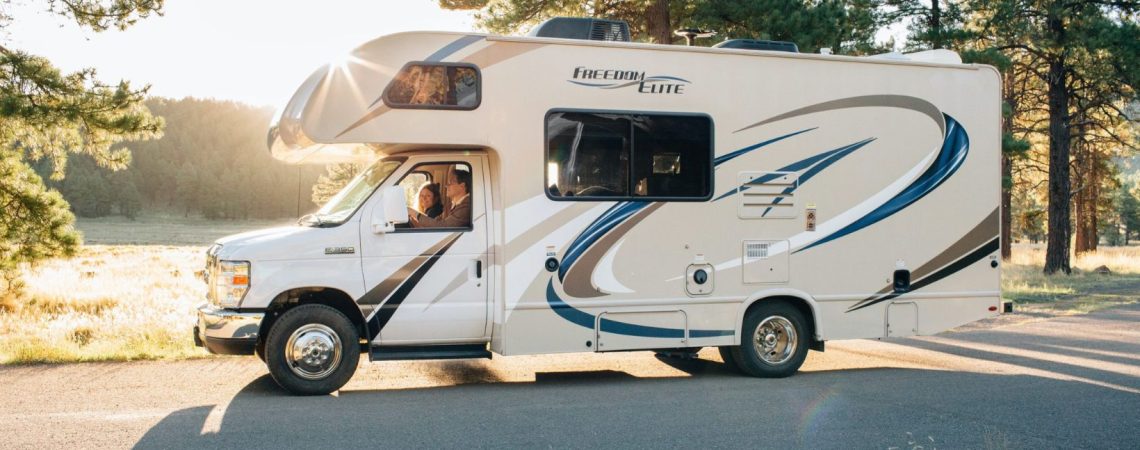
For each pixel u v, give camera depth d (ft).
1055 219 92.94
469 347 26.89
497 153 26.17
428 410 23.71
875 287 29.84
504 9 55.16
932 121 30.55
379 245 25.84
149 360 30.91
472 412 23.52
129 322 40.29
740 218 28.40
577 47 26.91
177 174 584.40
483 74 26.04
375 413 23.25
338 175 132.16
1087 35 83.76
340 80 25.20
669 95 27.73
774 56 28.84
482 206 26.73
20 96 39.78
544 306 26.55
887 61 30.04
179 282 72.18
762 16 53.78
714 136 28.12
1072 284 76.18
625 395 26.09
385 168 26.71
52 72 40.22
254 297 24.70
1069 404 25.04
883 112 29.96
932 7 82.74
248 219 553.64
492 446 20.03
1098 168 121.70
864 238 29.71
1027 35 85.71
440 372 30.04
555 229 26.63
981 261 31.12
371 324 25.79
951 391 26.91
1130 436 21.40
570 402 25.02
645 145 27.43
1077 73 90.89
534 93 26.48
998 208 31.30
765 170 28.63
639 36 58.80
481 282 26.55
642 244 27.48
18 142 44.01
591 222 26.96
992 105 31.35
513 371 30.40
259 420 22.24
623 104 27.30
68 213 45.34
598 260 27.04
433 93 25.70
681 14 57.31
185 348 33.30
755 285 28.60
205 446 19.66
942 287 30.63
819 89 29.27
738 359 29.22
